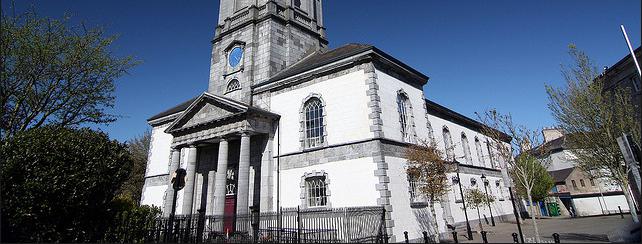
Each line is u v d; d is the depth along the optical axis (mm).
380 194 18438
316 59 27047
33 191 11773
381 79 21578
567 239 16484
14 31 18719
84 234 13555
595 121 19250
